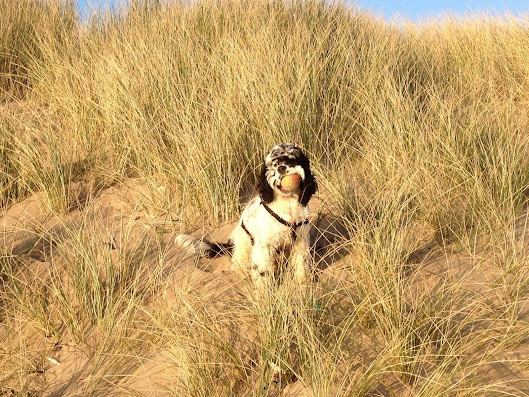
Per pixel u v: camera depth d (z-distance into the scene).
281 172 4.31
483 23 9.91
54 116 7.54
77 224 5.68
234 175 5.98
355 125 6.74
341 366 3.67
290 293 4.02
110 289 4.56
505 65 8.29
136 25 9.05
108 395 3.77
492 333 3.81
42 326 4.38
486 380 3.45
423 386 3.34
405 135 6.06
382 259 4.28
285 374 3.66
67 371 4.04
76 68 7.89
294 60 7.23
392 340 3.62
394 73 7.48
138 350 4.08
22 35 9.30
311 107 6.70
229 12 9.08
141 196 6.03
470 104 7.16
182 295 4.43
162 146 6.39
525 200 5.50
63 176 6.23
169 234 5.48
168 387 3.73
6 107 7.71
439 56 8.88
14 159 6.36
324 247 4.96
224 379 3.66
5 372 4.02
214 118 6.27
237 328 4.09
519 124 6.47
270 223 4.43
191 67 7.31
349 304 4.21
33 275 4.93
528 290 4.23
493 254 4.75
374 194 5.53
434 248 4.94
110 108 6.78
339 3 9.67
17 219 5.83
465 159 5.64
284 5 9.46
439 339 3.81
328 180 5.73
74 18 10.05
